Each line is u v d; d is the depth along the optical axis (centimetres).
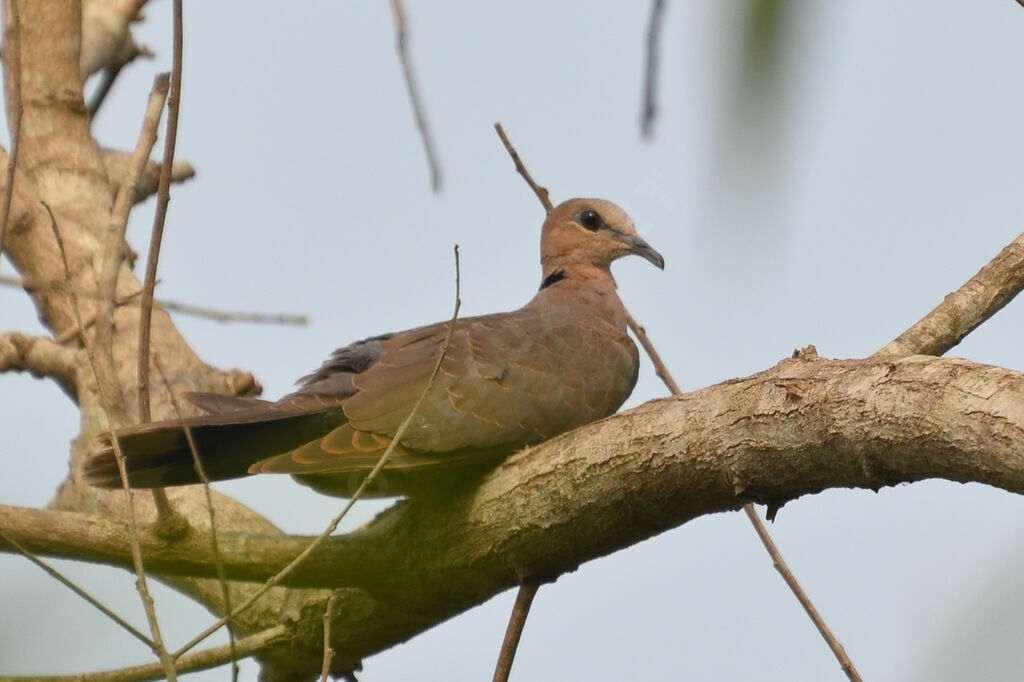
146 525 781
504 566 827
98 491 1055
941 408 593
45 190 1215
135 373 1126
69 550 766
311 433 900
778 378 686
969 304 869
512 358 934
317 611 885
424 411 871
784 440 675
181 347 1162
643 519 768
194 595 979
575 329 1010
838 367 667
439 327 959
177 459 825
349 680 938
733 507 739
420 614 873
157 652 605
